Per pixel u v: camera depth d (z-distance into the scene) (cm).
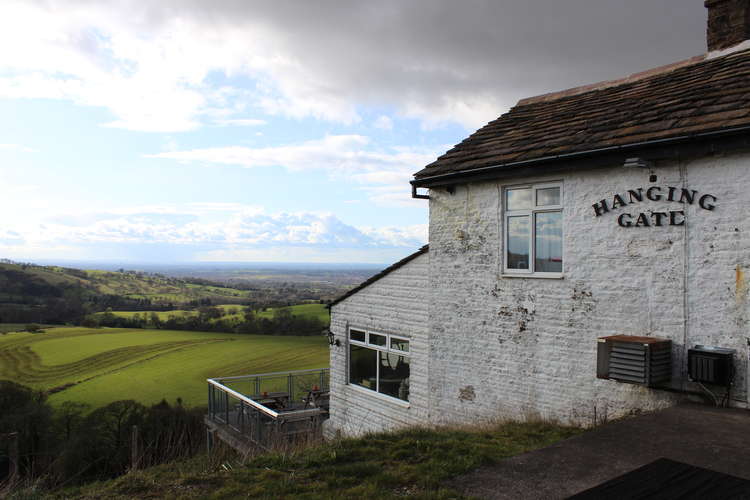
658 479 392
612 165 726
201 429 1372
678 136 637
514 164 814
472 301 915
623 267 716
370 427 1232
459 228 941
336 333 1366
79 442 2402
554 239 808
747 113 608
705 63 895
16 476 712
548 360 799
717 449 458
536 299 818
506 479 420
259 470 525
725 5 909
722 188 629
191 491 498
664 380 650
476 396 902
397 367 1179
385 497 417
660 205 681
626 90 944
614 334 721
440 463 481
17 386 3178
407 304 1146
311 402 1562
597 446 475
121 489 545
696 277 647
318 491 445
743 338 607
